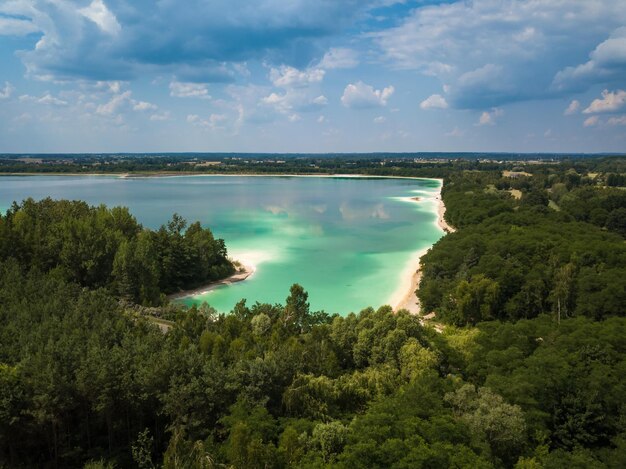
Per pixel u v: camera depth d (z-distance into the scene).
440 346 57.12
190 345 49.44
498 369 50.94
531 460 35.78
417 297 96.69
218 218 196.38
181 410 40.19
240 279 111.31
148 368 42.53
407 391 42.81
